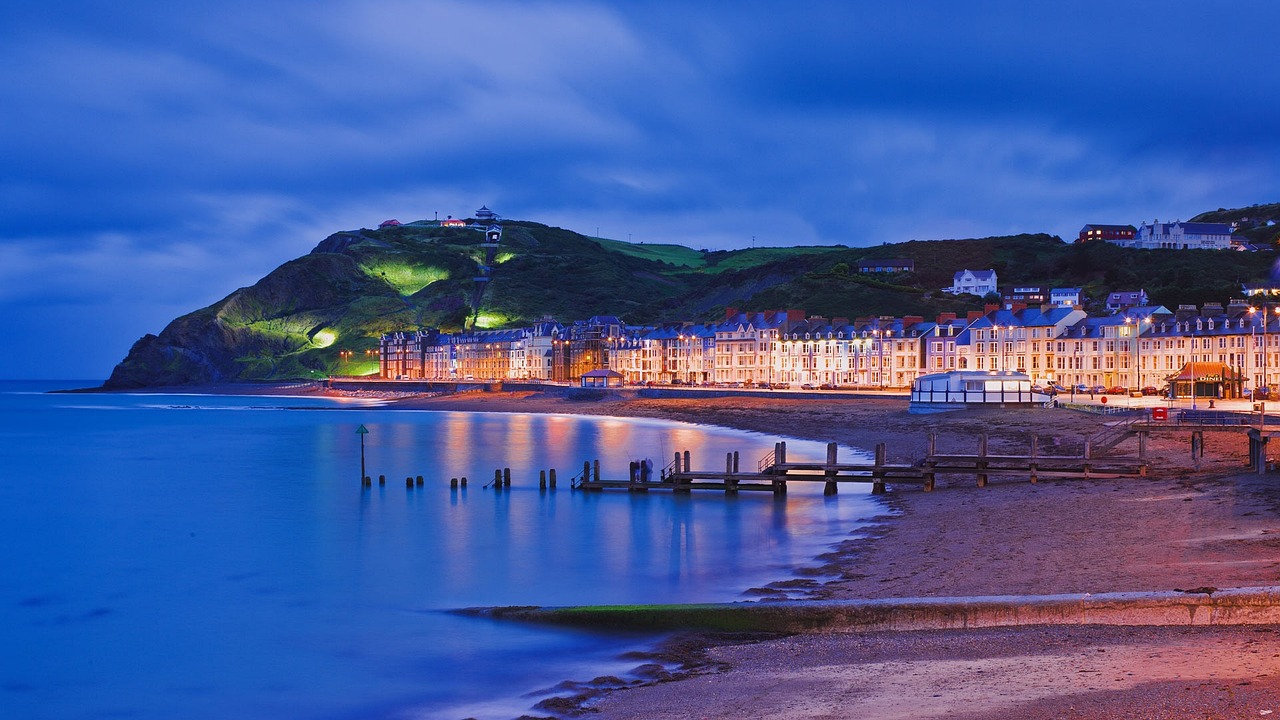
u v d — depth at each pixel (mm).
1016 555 38031
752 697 23641
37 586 44500
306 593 41906
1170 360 143000
